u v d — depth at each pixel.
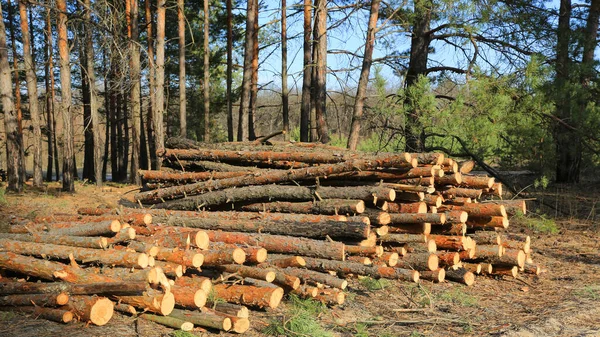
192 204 8.04
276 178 7.43
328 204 6.75
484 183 7.60
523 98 12.53
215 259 5.37
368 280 7.06
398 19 15.80
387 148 15.26
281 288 5.35
